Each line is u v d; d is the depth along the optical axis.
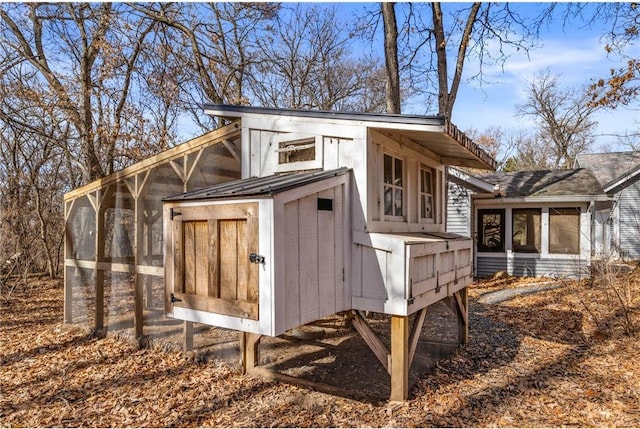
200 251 3.60
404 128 3.90
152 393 4.26
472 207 12.34
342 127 4.16
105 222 6.56
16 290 9.79
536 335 6.49
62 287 10.28
